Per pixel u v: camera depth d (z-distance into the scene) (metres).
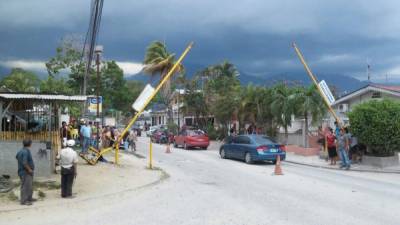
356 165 22.39
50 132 16.56
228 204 11.80
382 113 21.61
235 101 38.22
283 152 23.78
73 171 13.02
